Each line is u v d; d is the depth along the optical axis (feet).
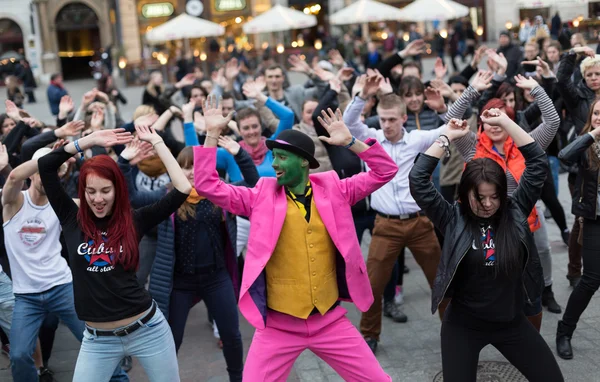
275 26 92.73
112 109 29.12
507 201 13.48
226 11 121.39
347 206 13.79
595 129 16.07
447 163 23.67
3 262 17.60
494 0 116.47
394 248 18.70
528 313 16.11
